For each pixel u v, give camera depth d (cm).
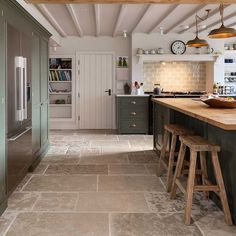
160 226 273
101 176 423
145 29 761
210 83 839
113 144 651
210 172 338
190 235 257
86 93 874
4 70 305
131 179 410
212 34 439
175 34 814
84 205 320
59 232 260
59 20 654
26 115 380
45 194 352
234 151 277
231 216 283
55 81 870
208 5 537
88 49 862
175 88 862
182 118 448
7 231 262
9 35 321
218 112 324
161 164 419
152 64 856
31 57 429
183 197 344
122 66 865
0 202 293
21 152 376
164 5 541
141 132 789
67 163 492
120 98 782
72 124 884
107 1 434
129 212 303
